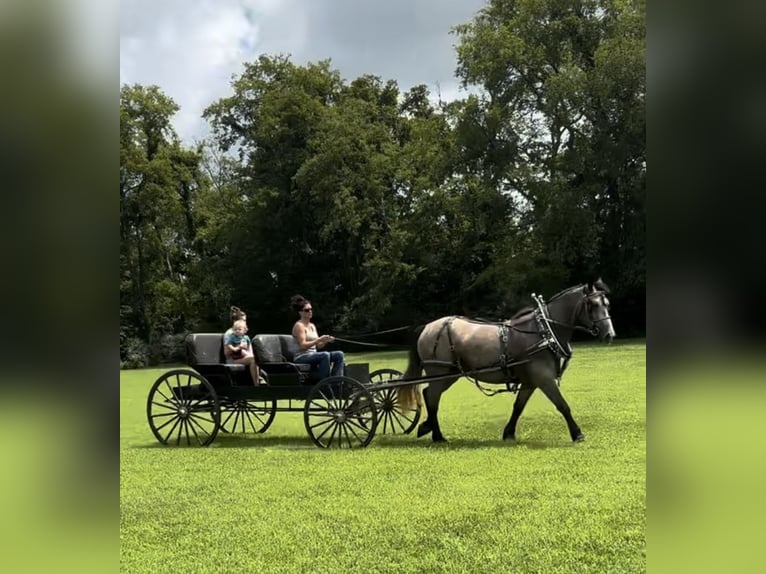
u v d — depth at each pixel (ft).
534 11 115.55
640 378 50.47
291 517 18.90
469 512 18.63
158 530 17.92
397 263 124.06
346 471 24.45
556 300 29.55
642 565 14.19
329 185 129.29
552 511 18.39
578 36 116.57
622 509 18.25
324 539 16.97
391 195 138.00
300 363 31.30
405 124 148.77
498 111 112.37
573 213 105.40
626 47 101.14
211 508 20.02
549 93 106.01
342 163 130.82
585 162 106.32
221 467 25.94
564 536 16.38
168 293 131.54
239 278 140.05
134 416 46.03
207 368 31.71
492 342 29.76
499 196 113.39
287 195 139.44
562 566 14.57
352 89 151.12
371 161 130.21
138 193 126.21
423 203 123.65
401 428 35.24
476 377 30.53
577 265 115.34
